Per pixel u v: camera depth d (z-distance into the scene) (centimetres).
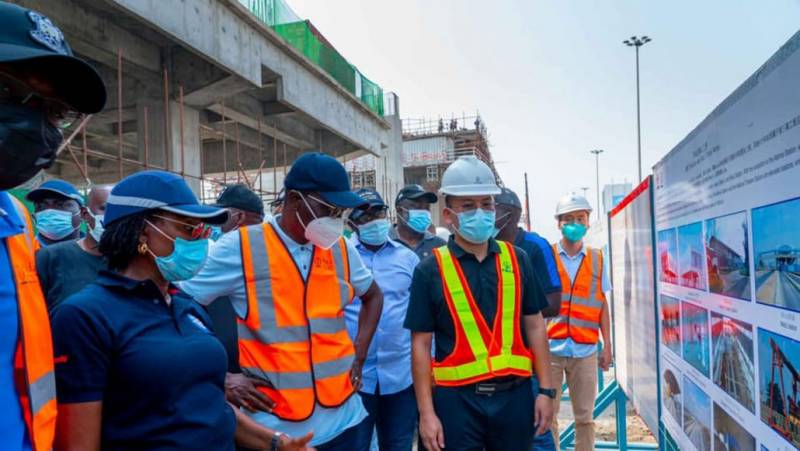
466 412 264
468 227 269
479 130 3703
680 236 300
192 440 165
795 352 167
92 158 1767
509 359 265
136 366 161
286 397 242
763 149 185
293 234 261
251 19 1125
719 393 241
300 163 256
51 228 419
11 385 130
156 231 175
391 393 365
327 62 1625
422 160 3622
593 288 460
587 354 452
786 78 166
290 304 251
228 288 252
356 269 292
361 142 1888
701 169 257
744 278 207
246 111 1442
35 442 133
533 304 284
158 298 179
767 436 190
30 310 138
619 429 507
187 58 1095
